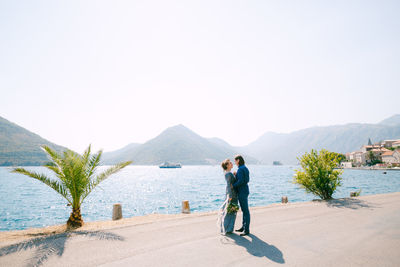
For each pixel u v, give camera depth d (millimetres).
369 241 5188
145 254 4461
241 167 5707
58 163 7309
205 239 5383
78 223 7453
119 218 8820
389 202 10211
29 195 36312
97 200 29984
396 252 4535
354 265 3953
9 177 97062
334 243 5074
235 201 5730
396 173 78438
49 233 6445
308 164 12219
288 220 7188
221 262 4082
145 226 6566
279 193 30125
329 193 11734
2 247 4789
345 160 136750
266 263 4035
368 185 38906
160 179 80062
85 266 3914
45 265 3947
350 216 7664
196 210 20781
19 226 16406
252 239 5375
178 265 3957
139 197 32688
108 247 4840
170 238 5461
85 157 8188
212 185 51844
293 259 4207
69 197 7645
